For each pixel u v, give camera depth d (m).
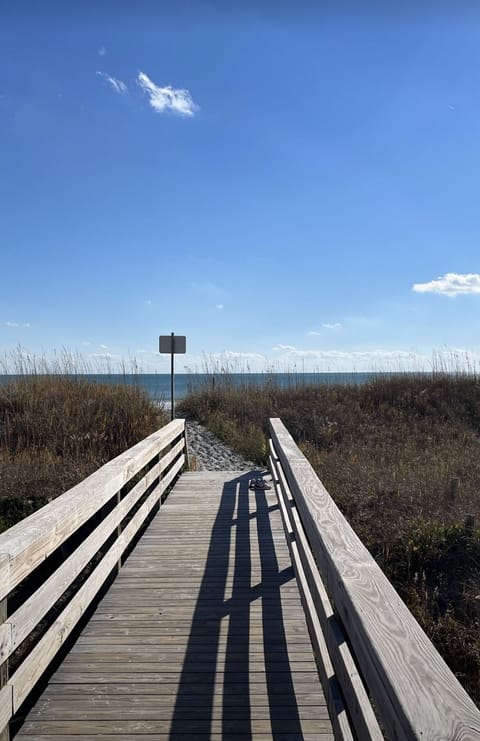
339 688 2.17
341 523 2.46
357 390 16.30
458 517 6.59
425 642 1.39
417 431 12.27
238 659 3.16
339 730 1.96
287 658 3.17
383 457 9.60
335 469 8.66
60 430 9.93
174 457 8.09
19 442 9.27
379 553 6.18
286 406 14.75
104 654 3.22
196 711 2.67
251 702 2.74
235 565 4.71
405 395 15.09
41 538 2.56
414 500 7.21
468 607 5.31
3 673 2.22
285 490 5.16
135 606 3.89
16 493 6.96
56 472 7.72
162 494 7.12
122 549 4.58
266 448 10.82
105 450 9.42
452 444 11.06
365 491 7.55
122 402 11.18
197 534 5.61
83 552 3.32
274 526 5.88
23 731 2.51
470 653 4.67
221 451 11.77
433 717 1.10
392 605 1.59
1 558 2.14
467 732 1.06
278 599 4.00
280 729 2.54
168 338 11.38
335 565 1.91
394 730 1.19
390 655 1.33
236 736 2.49
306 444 11.05
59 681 2.93
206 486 7.95
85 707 2.70
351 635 1.63
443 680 1.23
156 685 2.89
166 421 11.48
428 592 5.59
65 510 2.94
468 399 14.95
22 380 12.47
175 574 4.50
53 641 2.79
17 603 5.44
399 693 1.18
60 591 2.84
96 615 3.75
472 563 5.90
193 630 3.52
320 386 16.69
